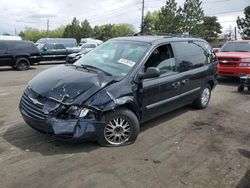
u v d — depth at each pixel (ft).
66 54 73.77
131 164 13.97
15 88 32.89
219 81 39.52
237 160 14.99
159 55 18.24
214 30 233.55
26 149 14.97
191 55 21.54
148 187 12.15
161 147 16.14
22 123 19.01
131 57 17.29
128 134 16.17
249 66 34.96
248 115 23.20
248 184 12.73
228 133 18.89
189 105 24.58
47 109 14.07
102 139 15.23
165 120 20.89
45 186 11.90
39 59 58.59
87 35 254.68
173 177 13.03
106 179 12.56
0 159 13.87
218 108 24.93
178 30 148.25
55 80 15.28
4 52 53.88
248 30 158.61
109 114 15.01
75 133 14.05
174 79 18.97
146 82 16.80
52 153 14.64
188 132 18.70
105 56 18.31
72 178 12.53
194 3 148.97
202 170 13.79
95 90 14.66
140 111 16.70
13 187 11.75
